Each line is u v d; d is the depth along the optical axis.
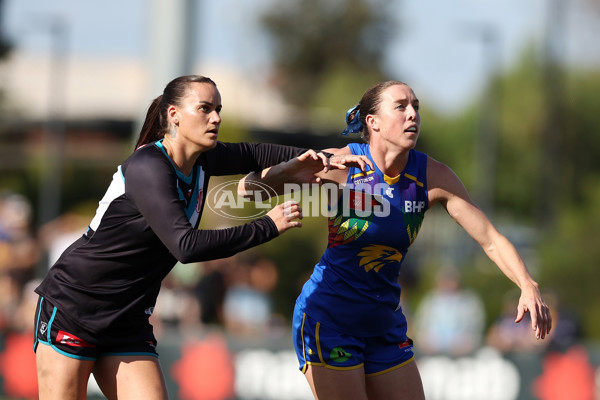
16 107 100.88
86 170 84.50
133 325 13.66
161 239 12.48
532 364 28.81
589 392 28.80
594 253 58.56
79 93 99.69
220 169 14.15
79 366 13.47
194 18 38.38
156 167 12.76
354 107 14.70
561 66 97.75
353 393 14.44
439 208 89.31
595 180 89.94
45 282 13.73
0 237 39.66
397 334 14.83
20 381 28.17
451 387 28.73
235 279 37.59
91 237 13.34
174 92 13.02
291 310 51.34
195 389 28.27
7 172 87.44
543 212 94.75
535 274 59.97
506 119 122.50
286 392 28.27
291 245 53.56
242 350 28.44
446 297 36.62
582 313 56.25
